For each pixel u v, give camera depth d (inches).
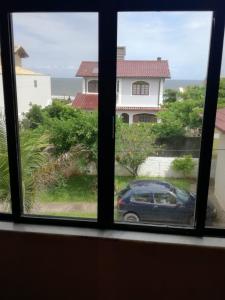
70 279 63.9
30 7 59.0
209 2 54.1
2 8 59.5
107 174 62.8
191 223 63.4
